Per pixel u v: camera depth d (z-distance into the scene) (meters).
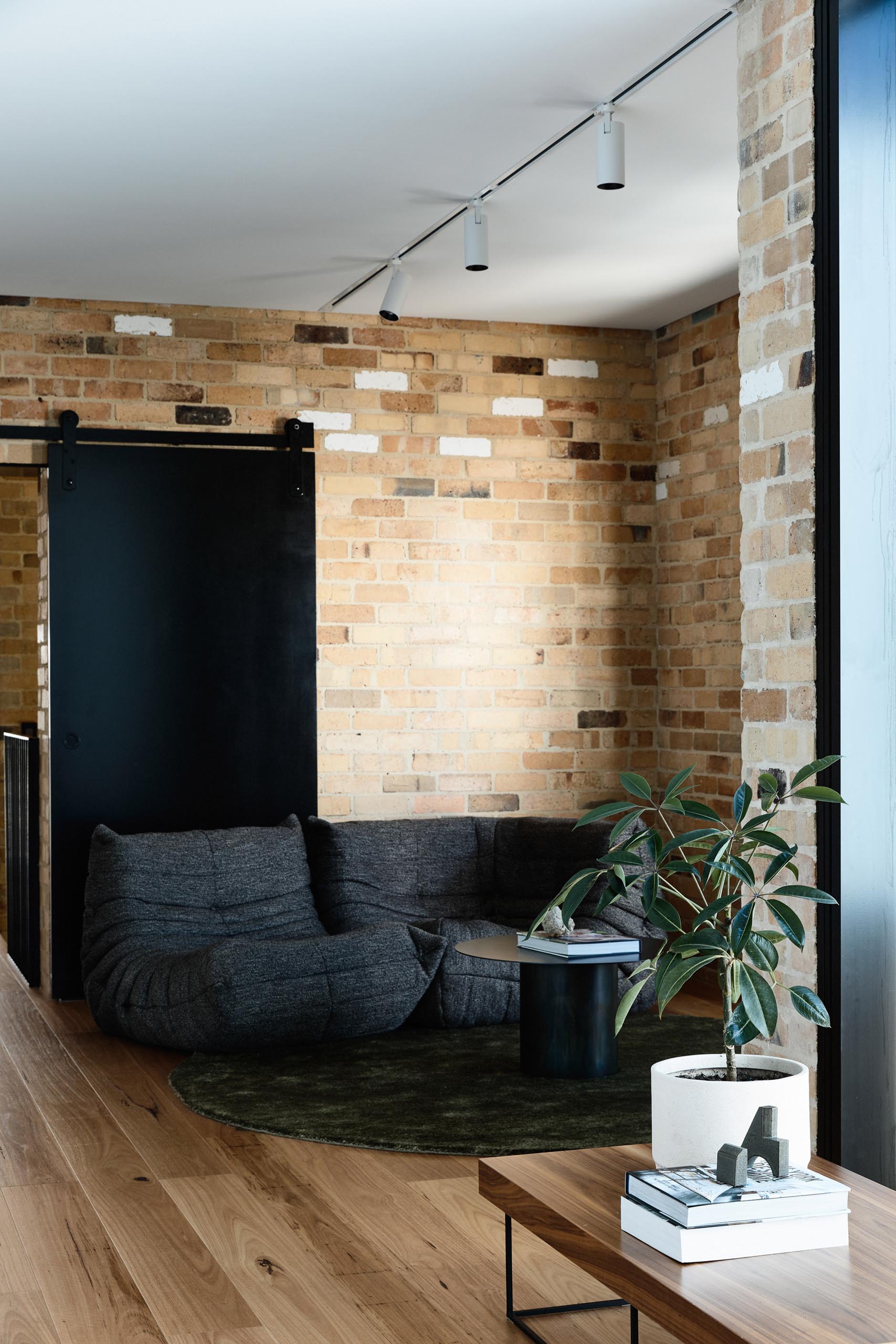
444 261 5.36
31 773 6.13
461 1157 3.65
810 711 2.87
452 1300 2.75
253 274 5.50
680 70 3.63
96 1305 2.73
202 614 5.95
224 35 3.41
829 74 2.82
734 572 5.96
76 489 5.80
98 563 5.82
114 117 3.91
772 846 2.16
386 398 6.24
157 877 5.40
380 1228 3.14
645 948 5.41
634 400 6.58
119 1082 4.48
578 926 5.46
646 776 6.56
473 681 6.34
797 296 2.92
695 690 6.27
